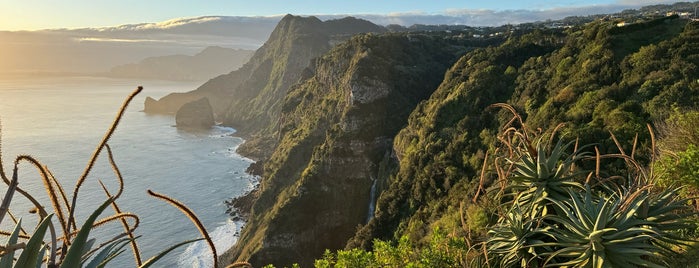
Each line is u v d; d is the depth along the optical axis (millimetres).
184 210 2559
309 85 135625
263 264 79500
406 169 65000
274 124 185625
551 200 8414
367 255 13148
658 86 39906
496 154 10188
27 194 2465
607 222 7594
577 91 47844
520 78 62781
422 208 55938
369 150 87312
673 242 7801
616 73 48594
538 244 8273
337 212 84812
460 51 119625
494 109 57125
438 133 62719
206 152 162000
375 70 92938
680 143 14219
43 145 151375
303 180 85875
